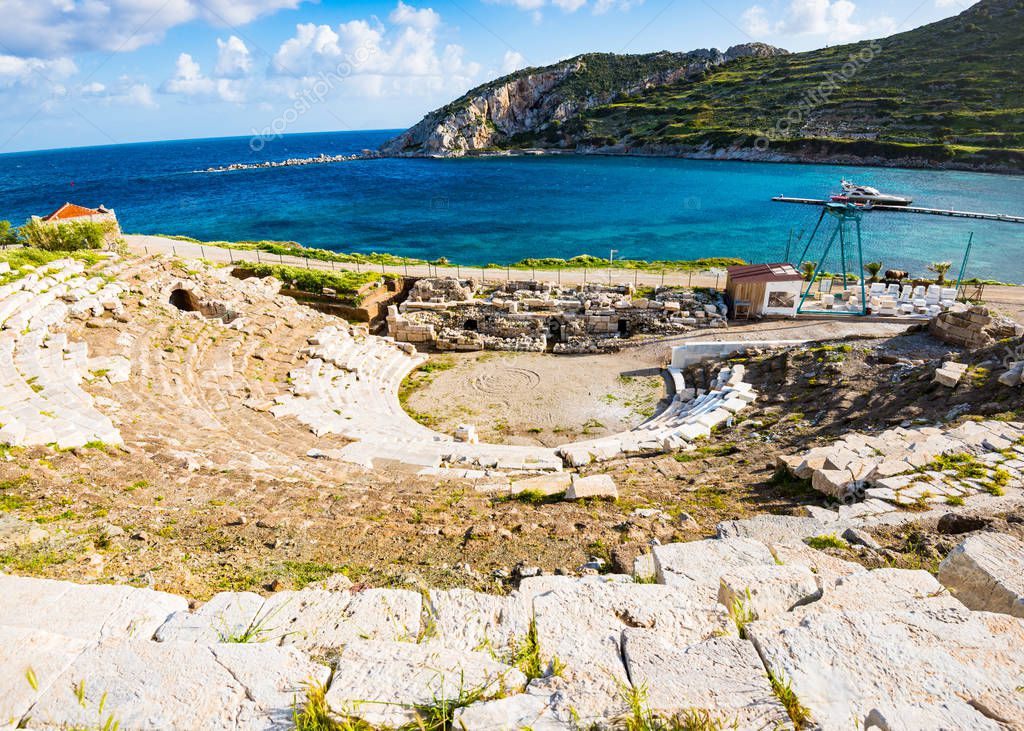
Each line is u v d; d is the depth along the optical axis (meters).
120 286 26.25
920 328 24.97
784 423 18.77
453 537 9.77
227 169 184.12
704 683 3.39
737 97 163.62
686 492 12.97
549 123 193.12
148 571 7.46
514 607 4.87
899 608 4.59
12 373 17.58
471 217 87.19
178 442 15.67
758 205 88.88
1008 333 22.09
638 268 49.12
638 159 154.62
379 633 4.59
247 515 10.58
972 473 10.59
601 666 3.67
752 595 4.75
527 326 36.12
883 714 3.05
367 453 18.05
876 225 73.31
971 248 61.78
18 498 10.11
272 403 22.17
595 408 26.33
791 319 35.44
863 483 10.90
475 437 22.80
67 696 3.45
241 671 3.62
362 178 142.88
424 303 37.56
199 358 24.06
